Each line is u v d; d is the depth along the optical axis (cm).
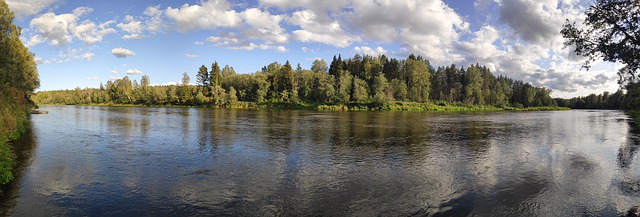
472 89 14188
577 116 7762
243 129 3694
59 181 1446
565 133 3572
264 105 11775
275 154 2142
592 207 1173
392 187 1398
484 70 17062
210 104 12612
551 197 1275
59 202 1185
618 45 1196
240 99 13912
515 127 4303
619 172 1697
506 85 16850
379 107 10862
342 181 1492
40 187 1356
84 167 1714
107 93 16475
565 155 2177
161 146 2423
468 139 2967
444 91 15562
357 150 2325
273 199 1234
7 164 1520
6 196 1241
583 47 1283
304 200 1225
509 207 1164
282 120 5228
